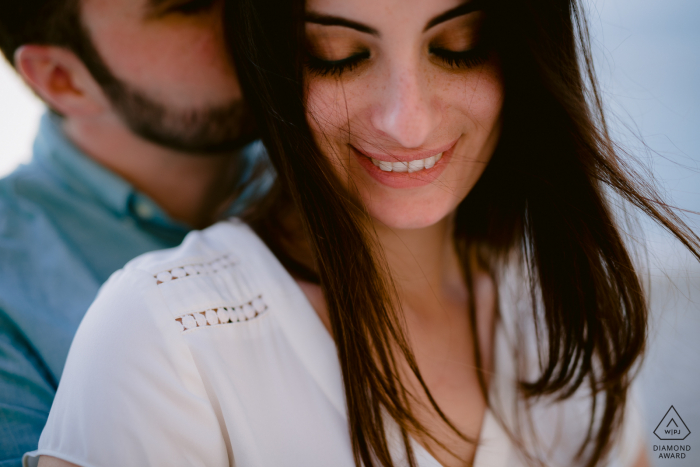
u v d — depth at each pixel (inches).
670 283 37.4
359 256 27.2
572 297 33.8
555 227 33.4
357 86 25.0
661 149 38.6
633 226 32.6
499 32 26.0
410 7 22.5
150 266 27.2
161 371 23.7
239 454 24.6
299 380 26.7
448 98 25.7
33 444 33.1
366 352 26.6
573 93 29.1
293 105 26.5
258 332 27.0
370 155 26.6
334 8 23.1
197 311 25.7
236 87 38.7
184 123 39.7
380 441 25.9
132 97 38.9
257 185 43.6
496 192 34.9
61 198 42.9
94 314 25.6
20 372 35.4
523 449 31.2
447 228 35.2
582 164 30.5
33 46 38.8
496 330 35.1
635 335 33.5
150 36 36.3
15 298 37.9
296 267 30.0
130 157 42.9
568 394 33.7
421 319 32.9
